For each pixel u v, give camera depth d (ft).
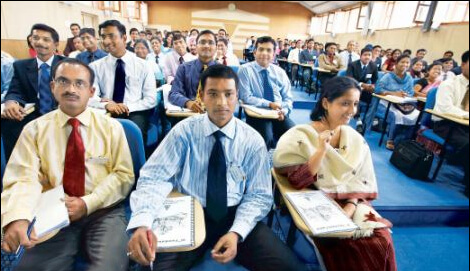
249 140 3.46
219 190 3.26
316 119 3.97
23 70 6.20
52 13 13.15
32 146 3.24
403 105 9.17
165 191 3.10
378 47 13.51
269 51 7.47
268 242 3.18
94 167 3.47
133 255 2.48
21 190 2.93
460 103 7.29
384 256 3.18
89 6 16.01
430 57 17.19
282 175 3.91
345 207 3.53
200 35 7.25
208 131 3.32
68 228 3.14
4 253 2.93
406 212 5.92
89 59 9.38
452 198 6.31
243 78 7.72
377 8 17.58
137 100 6.99
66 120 3.34
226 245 2.82
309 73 15.01
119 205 3.59
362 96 11.60
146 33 11.66
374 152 8.98
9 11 11.00
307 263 4.33
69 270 2.83
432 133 7.73
